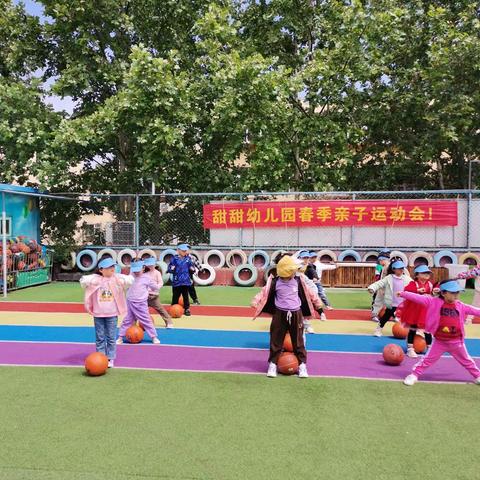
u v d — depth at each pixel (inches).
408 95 832.9
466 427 216.7
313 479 170.4
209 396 257.0
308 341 397.1
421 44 869.2
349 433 209.6
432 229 737.6
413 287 341.1
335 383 280.7
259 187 802.2
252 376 295.0
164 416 228.2
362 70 819.4
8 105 779.4
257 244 778.2
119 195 796.6
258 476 172.4
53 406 241.1
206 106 831.7
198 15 866.8
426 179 976.3
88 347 372.8
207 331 435.2
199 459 185.2
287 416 228.8
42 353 353.4
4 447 195.2
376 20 778.8
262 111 768.3
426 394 261.4
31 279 738.8
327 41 849.5
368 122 867.4
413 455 189.0
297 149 871.1
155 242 847.1
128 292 387.2
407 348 350.0
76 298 625.0
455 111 776.3
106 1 800.9
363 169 946.7
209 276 762.2
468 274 454.3
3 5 839.7
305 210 764.6
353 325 465.1
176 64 770.8
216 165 872.3
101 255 807.7
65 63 877.8
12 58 823.1
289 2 851.4
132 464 181.0
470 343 393.1
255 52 826.8
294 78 781.3
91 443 198.8
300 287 299.6
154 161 766.5
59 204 880.9
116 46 843.4
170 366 318.3
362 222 751.7
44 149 778.2
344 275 724.7
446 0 894.4
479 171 928.9
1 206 693.3
